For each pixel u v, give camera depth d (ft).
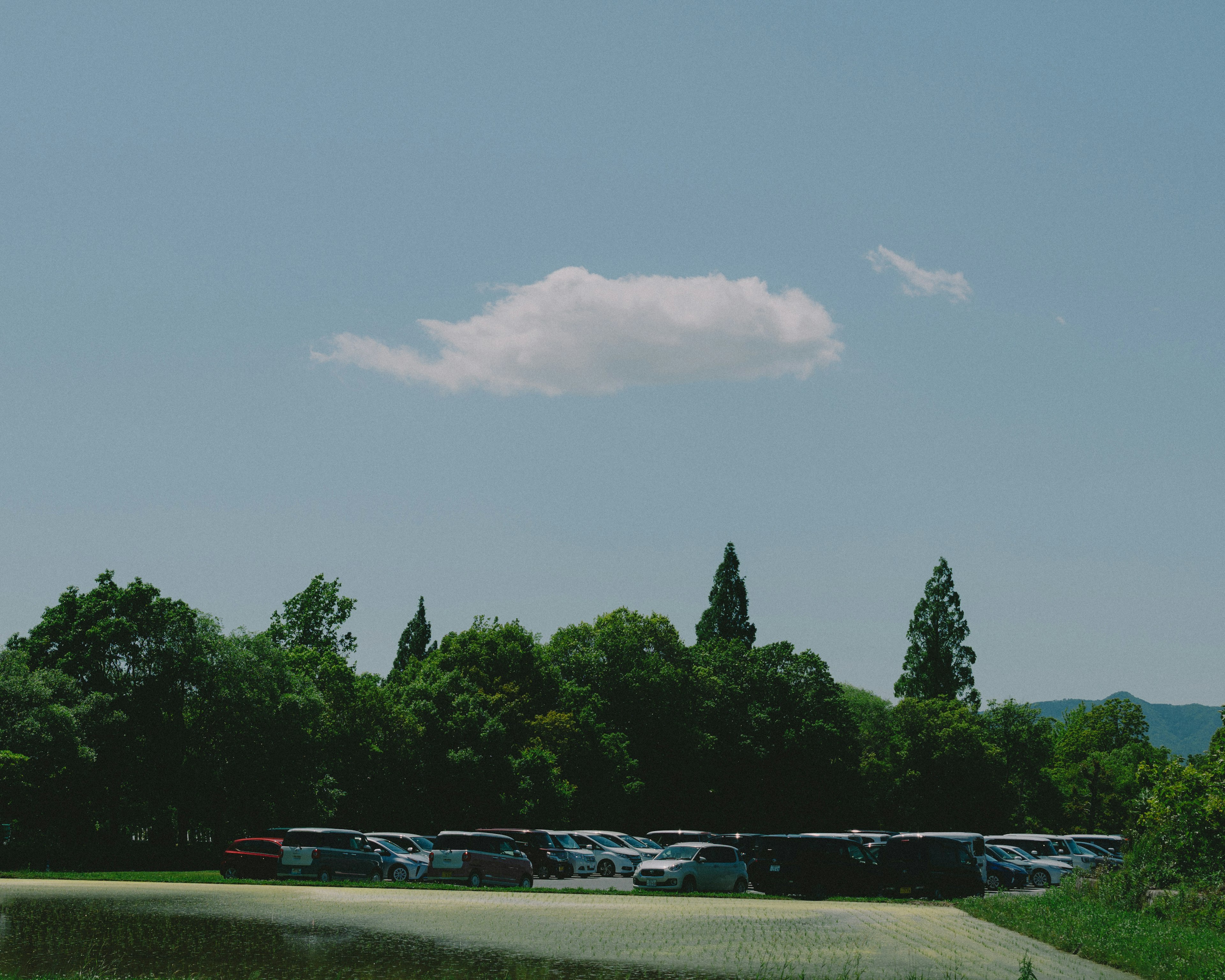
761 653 281.33
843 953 61.41
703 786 259.80
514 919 78.74
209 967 53.47
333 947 61.77
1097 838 170.09
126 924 71.10
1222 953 54.90
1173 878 81.71
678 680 258.16
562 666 263.70
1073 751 359.66
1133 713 365.81
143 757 159.33
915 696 296.92
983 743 273.95
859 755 278.46
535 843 145.07
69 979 48.01
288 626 250.98
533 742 210.59
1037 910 79.25
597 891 110.93
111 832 157.28
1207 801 82.99
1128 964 55.11
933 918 83.30
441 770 185.98
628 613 274.57
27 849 142.10
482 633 236.02
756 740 263.70
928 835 120.37
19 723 140.87
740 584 312.91
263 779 169.78
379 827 185.37
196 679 168.25
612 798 220.23
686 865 115.03
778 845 119.34
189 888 104.06
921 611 306.14
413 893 102.53
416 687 200.75
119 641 160.35
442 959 57.31
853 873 115.34
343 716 190.60
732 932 72.08
